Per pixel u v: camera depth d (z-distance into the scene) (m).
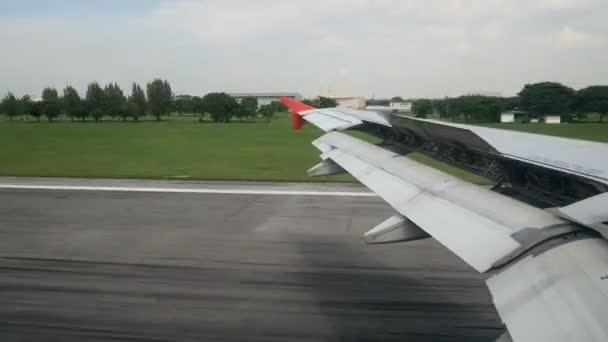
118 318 8.26
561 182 5.35
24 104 97.38
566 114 81.94
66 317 8.30
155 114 94.44
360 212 16.23
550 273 3.12
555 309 2.77
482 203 4.84
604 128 61.47
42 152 34.53
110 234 13.52
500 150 5.84
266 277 10.18
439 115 85.38
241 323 8.09
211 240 12.94
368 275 10.30
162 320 8.20
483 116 80.81
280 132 56.81
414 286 9.67
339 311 8.53
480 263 3.66
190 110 107.44
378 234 5.43
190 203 17.59
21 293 9.31
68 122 86.00
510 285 3.17
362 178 7.21
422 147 9.05
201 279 10.06
